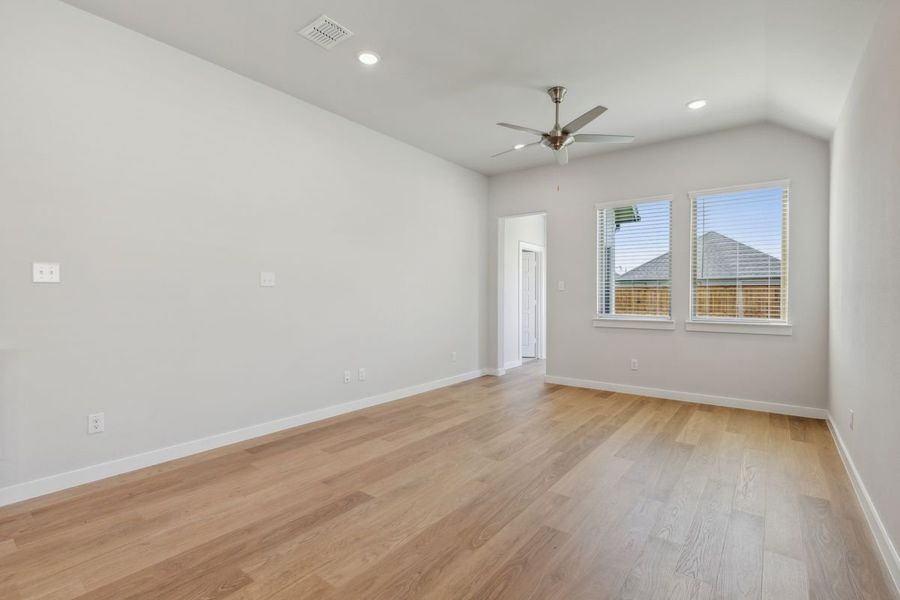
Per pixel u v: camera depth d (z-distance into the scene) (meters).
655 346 4.81
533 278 7.86
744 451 3.16
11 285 2.35
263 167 3.48
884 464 1.96
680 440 3.40
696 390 4.56
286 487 2.58
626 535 2.08
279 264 3.60
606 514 2.28
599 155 5.15
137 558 1.89
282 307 3.62
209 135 3.16
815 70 2.87
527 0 2.43
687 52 2.94
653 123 4.19
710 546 1.99
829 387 3.84
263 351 3.50
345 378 4.16
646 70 3.19
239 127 3.33
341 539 2.04
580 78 3.34
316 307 3.89
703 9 2.48
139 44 2.81
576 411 4.23
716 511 2.31
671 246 4.71
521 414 4.13
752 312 4.30
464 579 1.76
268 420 3.54
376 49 2.97
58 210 2.50
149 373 2.87
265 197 3.50
